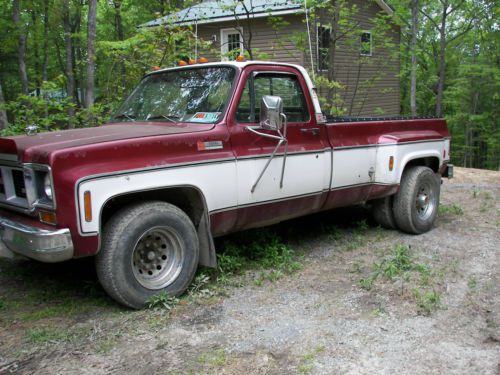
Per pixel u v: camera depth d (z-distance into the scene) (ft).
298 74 16.61
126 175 12.34
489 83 72.49
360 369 10.30
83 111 26.81
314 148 16.69
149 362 10.56
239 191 14.70
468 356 10.84
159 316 12.76
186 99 15.64
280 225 20.99
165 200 14.34
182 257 13.71
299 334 11.82
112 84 30.01
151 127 14.52
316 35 38.75
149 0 63.52
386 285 14.79
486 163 81.66
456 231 20.97
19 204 12.80
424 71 81.66
